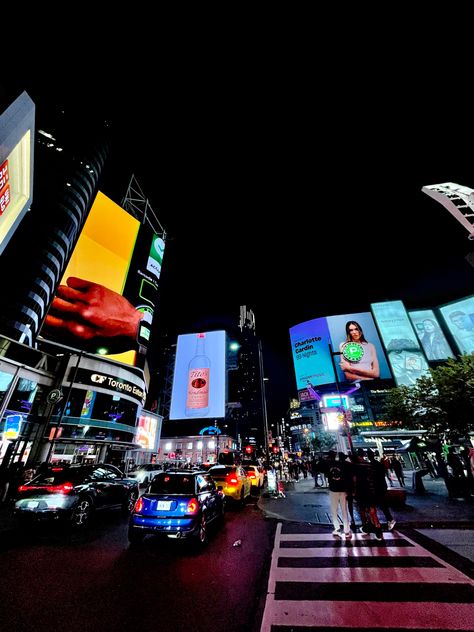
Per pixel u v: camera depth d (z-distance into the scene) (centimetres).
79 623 336
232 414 11375
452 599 356
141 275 4709
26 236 4072
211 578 468
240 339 13000
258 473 1761
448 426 1545
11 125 619
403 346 7212
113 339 3984
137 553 596
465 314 7044
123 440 3847
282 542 650
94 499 852
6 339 2670
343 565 490
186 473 721
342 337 7981
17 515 742
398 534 666
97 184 6512
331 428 1784
